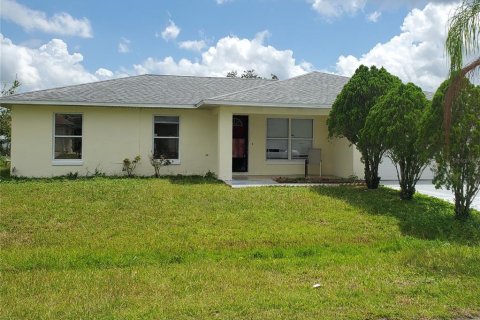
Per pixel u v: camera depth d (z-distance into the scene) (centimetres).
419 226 958
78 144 1748
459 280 594
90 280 592
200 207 1123
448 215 1055
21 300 514
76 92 1758
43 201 1151
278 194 1292
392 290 548
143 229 923
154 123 1806
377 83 1373
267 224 970
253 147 1923
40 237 854
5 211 1035
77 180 1596
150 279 597
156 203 1156
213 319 457
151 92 1864
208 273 627
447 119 785
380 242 848
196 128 1836
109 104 1703
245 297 523
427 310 483
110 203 1144
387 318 466
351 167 1722
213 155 1847
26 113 1688
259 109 1616
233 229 923
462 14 719
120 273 627
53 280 592
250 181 1619
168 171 1811
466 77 762
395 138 1180
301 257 732
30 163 1692
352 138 1434
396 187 1478
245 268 657
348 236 885
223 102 1548
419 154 1104
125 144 1775
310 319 456
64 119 1733
